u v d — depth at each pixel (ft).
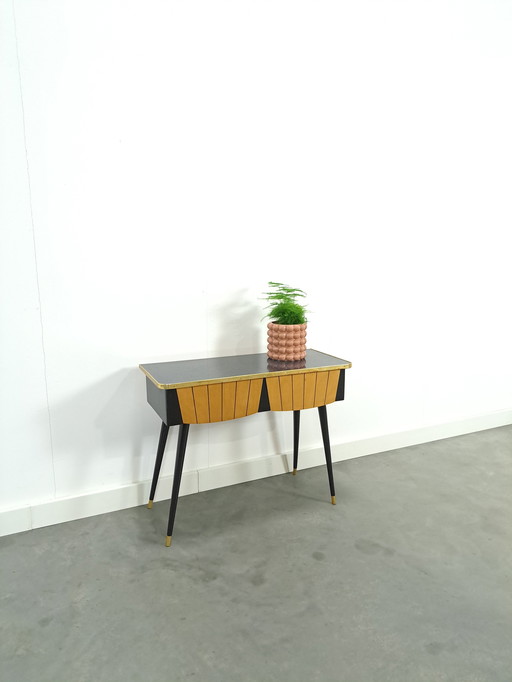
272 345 7.80
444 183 9.87
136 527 7.26
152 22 6.91
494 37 9.82
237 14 7.47
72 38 6.49
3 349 6.72
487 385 11.39
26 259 6.67
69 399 7.25
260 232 8.23
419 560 6.50
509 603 5.71
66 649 5.00
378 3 8.54
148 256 7.43
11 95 6.28
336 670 4.76
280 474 9.09
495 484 8.67
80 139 6.74
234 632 5.23
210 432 8.39
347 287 9.21
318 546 6.80
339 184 8.79
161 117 7.20
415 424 10.59
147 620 5.39
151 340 7.67
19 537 6.97
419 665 4.83
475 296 10.75
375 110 8.89
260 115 7.91
